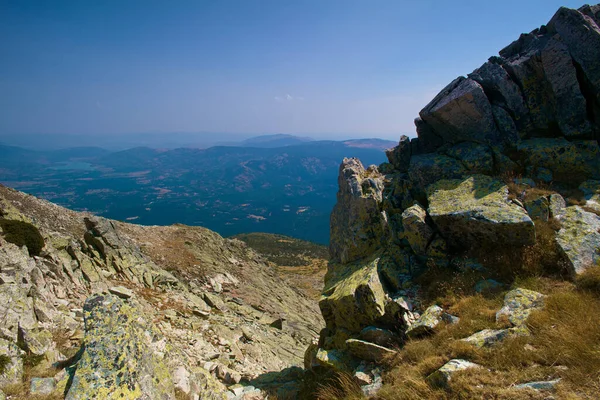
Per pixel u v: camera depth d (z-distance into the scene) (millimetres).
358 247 16297
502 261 12164
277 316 41406
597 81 14695
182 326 21375
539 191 13539
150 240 46938
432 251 13570
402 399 8617
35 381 9672
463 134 16844
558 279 11047
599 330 8328
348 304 13164
